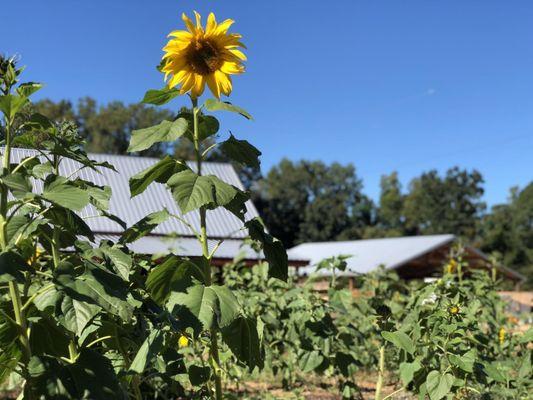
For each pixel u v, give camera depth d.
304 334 2.56
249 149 1.48
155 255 3.03
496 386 2.31
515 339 3.12
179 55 1.42
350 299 2.66
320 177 34.12
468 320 2.27
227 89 1.44
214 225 7.20
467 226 32.31
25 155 1.67
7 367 1.22
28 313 1.34
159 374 1.58
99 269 1.21
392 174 36.31
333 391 3.14
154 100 1.48
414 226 33.88
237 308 1.28
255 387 3.21
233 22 1.46
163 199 7.10
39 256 1.45
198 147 1.43
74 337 1.38
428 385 1.81
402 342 1.79
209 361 1.51
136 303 1.33
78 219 1.39
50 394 1.15
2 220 1.20
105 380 1.22
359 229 33.56
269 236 1.48
